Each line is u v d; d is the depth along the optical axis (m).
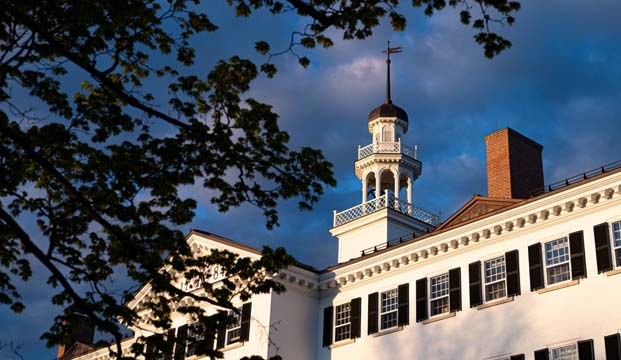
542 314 35.44
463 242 39.78
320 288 46.81
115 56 21.98
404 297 41.81
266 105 23.61
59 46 19.67
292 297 45.91
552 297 35.34
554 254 36.12
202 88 23.58
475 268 38.94
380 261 43.50
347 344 43.81
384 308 42.97
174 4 22.64
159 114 20.95
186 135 22.91
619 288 33.16
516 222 37.66
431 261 41.41
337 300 45.81
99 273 23.22
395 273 43.09
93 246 23.44
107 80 20.23
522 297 36.47
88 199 23.16
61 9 21.06
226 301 23.50
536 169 47.25
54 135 22.77
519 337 35.94
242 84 23.70
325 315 46.00
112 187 23.05
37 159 19.73
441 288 40.44
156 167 23.19
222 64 23.66
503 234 38.34
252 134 23.47
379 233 55.97
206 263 25.78
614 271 33.44
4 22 20.28
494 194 45.75
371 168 59.91
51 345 22.67
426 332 40.03
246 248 47.44
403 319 41.38
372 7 20.78
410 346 40.50
